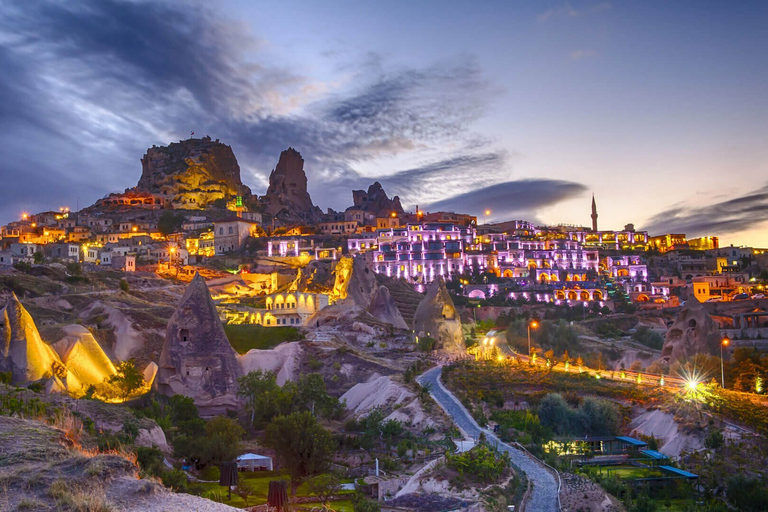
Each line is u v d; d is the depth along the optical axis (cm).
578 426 9281
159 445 7869
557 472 7031
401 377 11400
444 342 14925
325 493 6756
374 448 8812
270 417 10425
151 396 11125
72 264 19888
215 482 7156
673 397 9925
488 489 6094
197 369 11631
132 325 13275
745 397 10412
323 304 16688
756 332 17112
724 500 7331
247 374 12012
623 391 10544
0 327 9719
